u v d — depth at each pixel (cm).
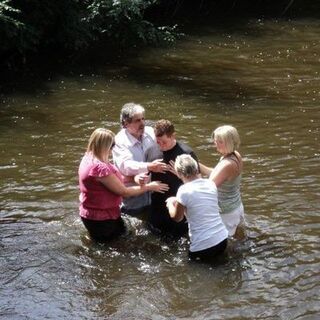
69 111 1445
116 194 884
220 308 747
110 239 900
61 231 928
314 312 734
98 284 803
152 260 851
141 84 1641
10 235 917
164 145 903
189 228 851
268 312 735
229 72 1733
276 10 2380
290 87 1602
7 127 1347
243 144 1234
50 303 765
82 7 1912
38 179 1098
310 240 886
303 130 1308
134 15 1966
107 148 885
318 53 1897
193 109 1455
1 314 744
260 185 1052
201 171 933
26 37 1711
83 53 1873
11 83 1634
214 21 2259
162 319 729
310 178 1077
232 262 838
